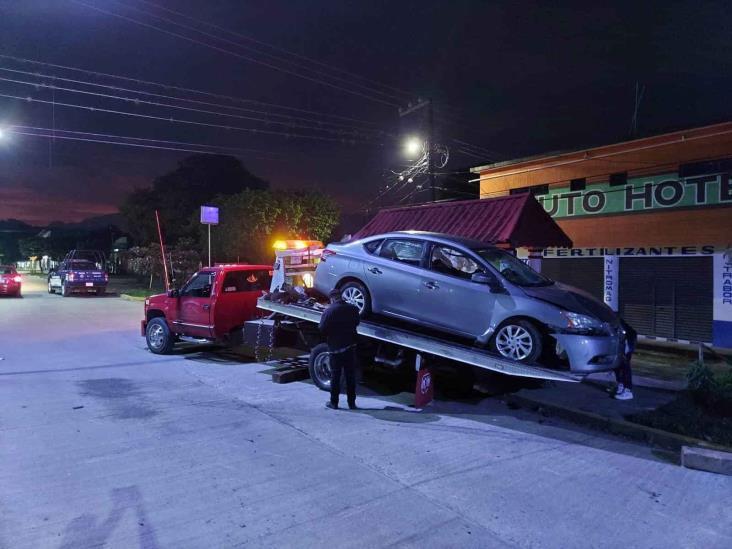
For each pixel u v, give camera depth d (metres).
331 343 7.29
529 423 6.89
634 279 13.22
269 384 8.81
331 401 7.37
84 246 66.19
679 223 13.55
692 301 12.27
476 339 7.20
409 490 4.72
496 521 4.18
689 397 7.71
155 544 3.77
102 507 4.34
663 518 4.29
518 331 6.87
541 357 6.92
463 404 7.75
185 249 30.08
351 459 5.45
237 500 4.47
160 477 4.95
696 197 13.23
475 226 11.52
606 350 6.60
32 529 3.97
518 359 6.80
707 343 11.99
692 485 4.96
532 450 5.85
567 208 16.08
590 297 7.34
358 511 4.30
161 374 9.54
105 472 5.06
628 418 6.77
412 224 12.88
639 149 14.33
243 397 7.96
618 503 4.55
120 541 3.81
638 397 7.92
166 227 37.09
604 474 5.20
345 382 7.86
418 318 7.61
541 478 5.06
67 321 17.28
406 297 7.69
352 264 8.25
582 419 6.93
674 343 12.26
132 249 32.38
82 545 3.75
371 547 3.76
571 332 6.52
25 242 77.81
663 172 13.88
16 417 6.82
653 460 5.62
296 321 9.12
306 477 4.97
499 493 4.70
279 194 27.44
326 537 3.89
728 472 5.22
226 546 3.75
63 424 6.54
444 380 8.87
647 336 12.93
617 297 13.42
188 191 38.09
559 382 8.72
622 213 14.73
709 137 12.98
